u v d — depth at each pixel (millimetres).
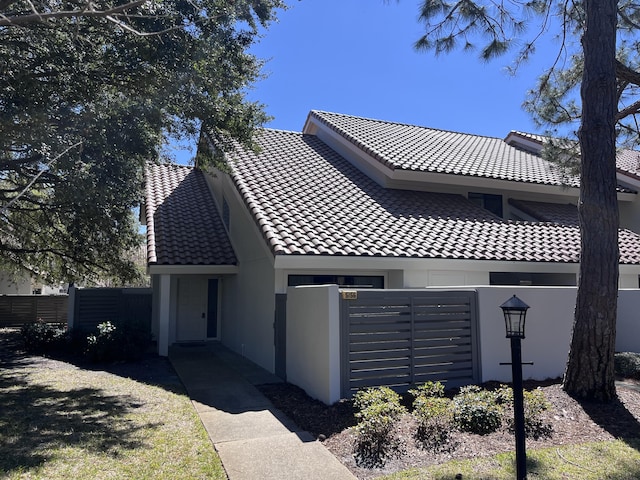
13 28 8750
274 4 11047
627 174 19188
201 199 18281
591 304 8023
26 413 7484
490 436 6387
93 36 10172
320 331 8414
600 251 8031
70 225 14906
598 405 7672
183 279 16625
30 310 22828
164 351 13492
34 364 12102
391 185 16188
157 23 9836
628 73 9445
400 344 8609
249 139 12602
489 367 9344
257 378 10531
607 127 8203
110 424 7031
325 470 5473
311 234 11117
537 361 9734
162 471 5371
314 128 21797
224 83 11484
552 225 15648
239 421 7414
